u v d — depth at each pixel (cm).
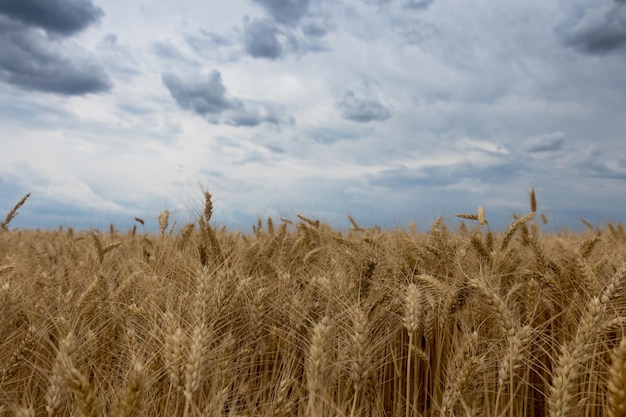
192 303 395
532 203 742
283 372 411
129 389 242
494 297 354
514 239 635
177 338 297
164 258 631
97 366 403
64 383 281
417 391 430
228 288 388
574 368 278
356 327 337
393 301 444
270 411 304
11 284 454
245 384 405
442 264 574
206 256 531
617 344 404
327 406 345
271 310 455
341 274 472
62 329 376
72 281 538
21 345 363
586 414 392
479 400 361
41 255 653
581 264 429
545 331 490
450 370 350
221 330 406
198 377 281
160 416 338
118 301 462
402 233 587
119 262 695
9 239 995
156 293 439
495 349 418
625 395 204
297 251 648
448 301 412
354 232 859
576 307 440
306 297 482
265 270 580
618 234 863
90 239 871
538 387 483
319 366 320
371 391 370
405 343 478
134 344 358
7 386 362
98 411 232
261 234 778
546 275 486
